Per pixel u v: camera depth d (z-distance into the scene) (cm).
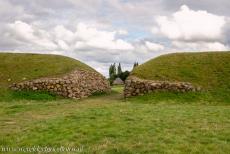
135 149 1588
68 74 4756
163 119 2353
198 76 4553
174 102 3797
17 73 4844
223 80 4409
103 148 1605
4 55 5578
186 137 1812
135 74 4756
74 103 3662
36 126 2122
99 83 5662
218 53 5200
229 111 2894
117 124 2131
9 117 2627
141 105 3366
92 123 2159
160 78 4525
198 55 5219
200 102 3816
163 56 5350
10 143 1755
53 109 3092
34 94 4162
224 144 1686
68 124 2138
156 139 1758
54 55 5719
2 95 4044
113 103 3694
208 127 2084
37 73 4797
